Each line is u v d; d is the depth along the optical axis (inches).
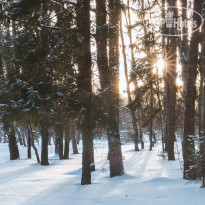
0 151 1253.7
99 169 594.6
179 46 586.9
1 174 593.0
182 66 568.7
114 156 453.4
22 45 334.0
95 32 372.2
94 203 273.7
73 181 443.8
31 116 323.3
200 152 299.7
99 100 338.3
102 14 366.6
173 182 351.6
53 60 340.5
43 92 321.7
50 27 340.5
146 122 727.1
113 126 340.5
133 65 662.5
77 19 351.3
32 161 879.1
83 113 329.4
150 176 429.1
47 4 332.8
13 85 320.8
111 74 396.2
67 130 380.2
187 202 245.6
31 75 335.6
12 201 307.4
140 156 855.7
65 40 343.9
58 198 314.8
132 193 308.0
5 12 319.0
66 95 331.9
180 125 730.2
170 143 682.2
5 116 317.4
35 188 390.3
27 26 331.0
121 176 440.5
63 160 888.3
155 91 707.4
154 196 281.0
